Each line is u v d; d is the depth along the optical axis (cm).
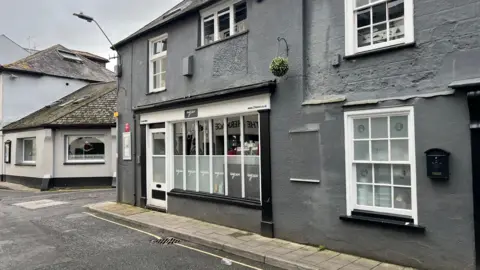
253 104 753
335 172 622
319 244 643
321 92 654
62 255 655
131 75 1166
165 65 1062
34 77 2206
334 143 625
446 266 501
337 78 632
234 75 820
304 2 683
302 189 669
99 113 1802
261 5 762
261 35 761
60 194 1531
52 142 1736
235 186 819
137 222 907
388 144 571
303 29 679
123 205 1146
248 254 628
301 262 566
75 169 1748
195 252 667
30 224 934
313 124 655
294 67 688
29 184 1866
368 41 609
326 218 633
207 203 876
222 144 860
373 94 585
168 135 1005
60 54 2480
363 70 599
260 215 744
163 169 1037
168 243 733
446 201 503
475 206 476
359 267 540
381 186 582
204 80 901
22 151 2022
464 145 490
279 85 710
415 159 532
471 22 494
